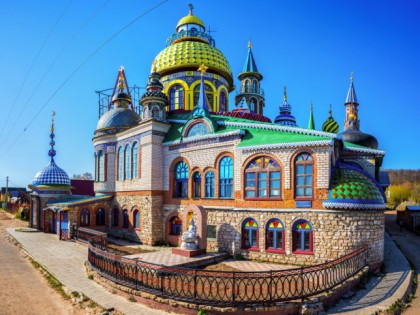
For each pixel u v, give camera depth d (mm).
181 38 32094
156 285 12406
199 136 22000
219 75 31297
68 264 18375
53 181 34375
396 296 12883
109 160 29188
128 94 32656
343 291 12891
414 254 22203
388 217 44625
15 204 54438
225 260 18453
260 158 18781
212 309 10727
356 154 22766
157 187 24188
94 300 12414
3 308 12391
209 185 21453
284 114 39812
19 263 19734
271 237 18109
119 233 27250
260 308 10727
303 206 17109
